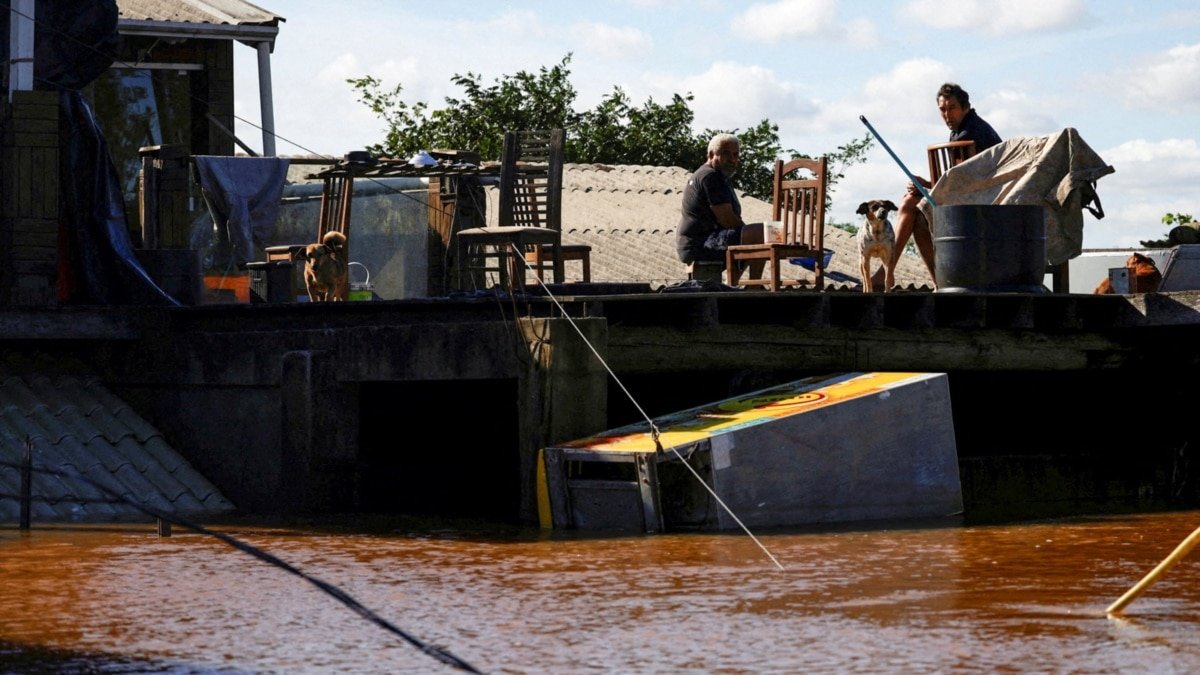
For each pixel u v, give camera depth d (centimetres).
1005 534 866
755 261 1296
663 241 2286
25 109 1249
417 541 873
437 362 1027
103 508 1076
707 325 1025
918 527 905
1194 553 773
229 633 565
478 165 1756
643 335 1012
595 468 984
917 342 1120
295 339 1115
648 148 4088
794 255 1216
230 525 989
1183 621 571
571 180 2633
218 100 2106
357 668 502
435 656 516
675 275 2119
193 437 1202
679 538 858
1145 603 612
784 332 1066
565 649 529
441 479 1152
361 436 1224
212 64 2103
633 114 4134
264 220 1642
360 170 1641
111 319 1223
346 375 1087
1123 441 1271
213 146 2103
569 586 675
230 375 1160
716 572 712
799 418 916
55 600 644
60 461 1122
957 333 1134
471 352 1005
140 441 1195
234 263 1748
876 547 805
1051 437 1292
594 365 966
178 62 2091
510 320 985
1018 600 621
